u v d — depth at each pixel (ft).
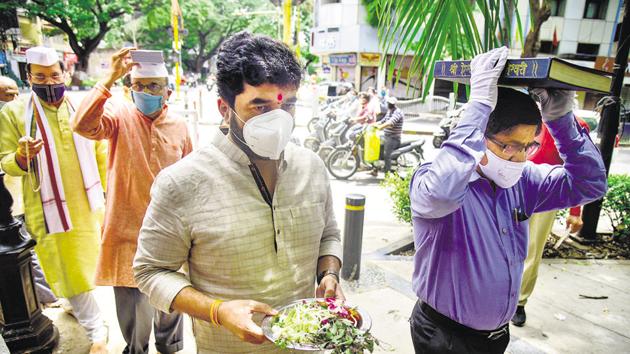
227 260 4.03
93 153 8.89
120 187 7.30
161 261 4.11
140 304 7.73
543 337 10.13
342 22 77.15
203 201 3.97
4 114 8.23
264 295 4.20
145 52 7.04
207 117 51.47
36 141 7.73
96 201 8.89
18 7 72.90
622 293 12.38
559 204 5.61
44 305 10.94
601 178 5.34
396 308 11.31
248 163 4.09
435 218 5.10
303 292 4.58
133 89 7.31
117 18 97.55
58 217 8.30
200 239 3.99
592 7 71.46
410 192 5.32
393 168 27.37
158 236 4.04
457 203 4.57
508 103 4.67
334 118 32.42
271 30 127.95
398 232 17.26
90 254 8.85
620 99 14.89
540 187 5.57
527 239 5.50
